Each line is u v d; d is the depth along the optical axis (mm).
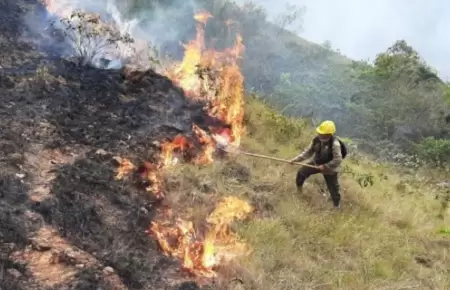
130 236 4535
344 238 5898
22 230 4023
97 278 3742
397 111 16578
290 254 5180
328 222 6109
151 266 4234
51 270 3699
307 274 4941
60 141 5672
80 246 4125
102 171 5367
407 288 5219
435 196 9344
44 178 4891
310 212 6336
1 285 3348
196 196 5660
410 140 15734
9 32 7930
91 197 4855
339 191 7102
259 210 5977
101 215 4672
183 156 6516
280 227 5574
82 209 4570
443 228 7078
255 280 4480
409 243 6512
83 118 6367
